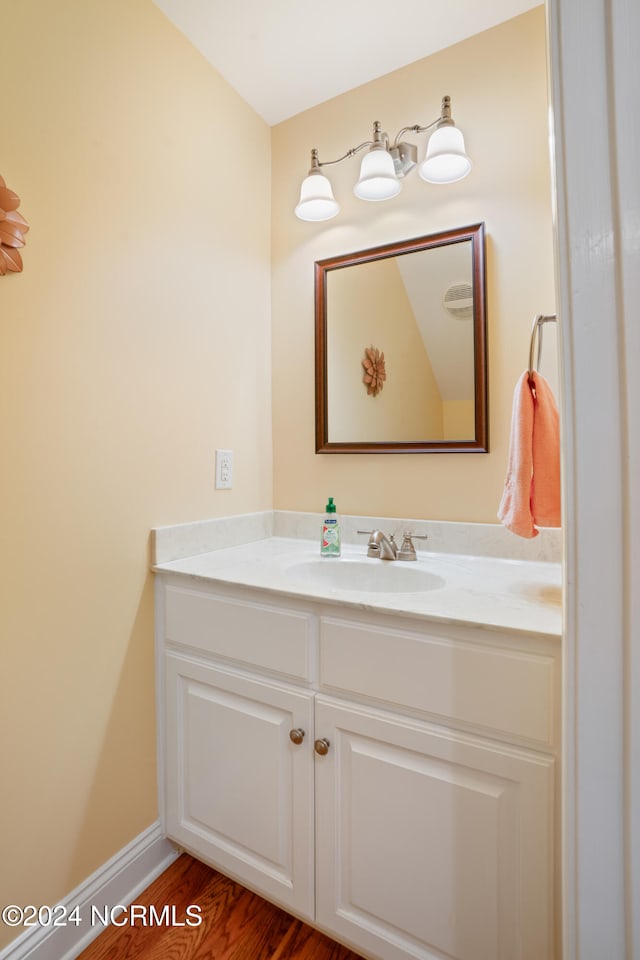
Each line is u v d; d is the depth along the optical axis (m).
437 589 1.12
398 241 1.52
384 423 1.55
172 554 1.37
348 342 1.61
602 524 0.48
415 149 1.46
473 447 1.40
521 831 0.84
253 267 1.70
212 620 1.22
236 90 1.61
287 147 1.75
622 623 0.47
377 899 0.98
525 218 1.34
